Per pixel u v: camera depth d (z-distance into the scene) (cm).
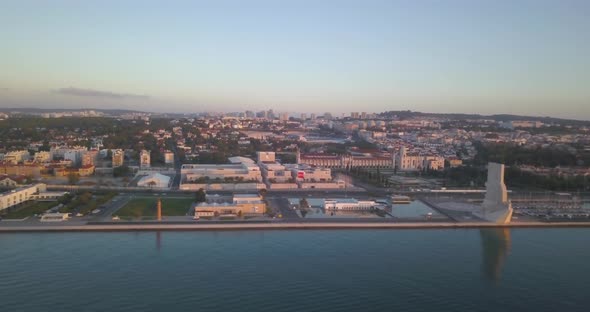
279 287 19038
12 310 16512
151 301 17488
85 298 17600
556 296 19162
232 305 17362
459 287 19738
